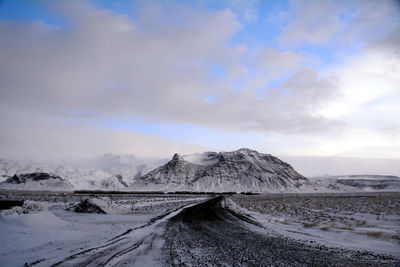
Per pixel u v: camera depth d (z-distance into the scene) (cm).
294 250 1202
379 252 1189
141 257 1032
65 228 1786
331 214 3161
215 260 1001
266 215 3123
